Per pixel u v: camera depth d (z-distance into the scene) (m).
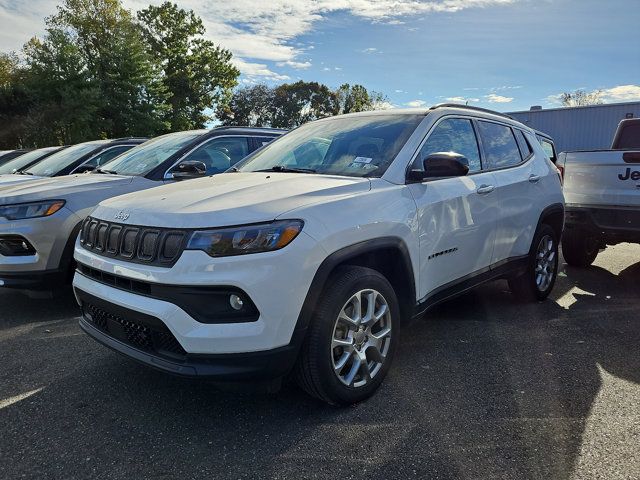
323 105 77.44
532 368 3.37
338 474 2.26
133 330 2.69
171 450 2.47
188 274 2.39
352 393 2.81
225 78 52.22
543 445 2.46
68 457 2.42
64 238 4.49
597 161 5.48
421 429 2.62
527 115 28.84
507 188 4.15
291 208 2.58
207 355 2.40
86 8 43.84
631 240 5.42
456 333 4.05
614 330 4.09
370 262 3.10
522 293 4.79
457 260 3.61
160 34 48.78
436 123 3.67
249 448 2.47
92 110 34.81
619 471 2.25
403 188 3.17
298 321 2.51
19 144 37.00
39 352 3.72
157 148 5.86
